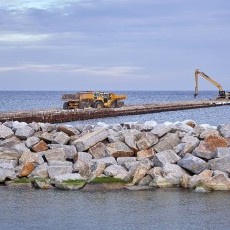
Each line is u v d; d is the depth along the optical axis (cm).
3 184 1966
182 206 1675
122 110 6284
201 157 1984
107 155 2095
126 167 1998
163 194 1817
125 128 2316
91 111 5738
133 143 2116
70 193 1844
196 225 1497
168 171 1920
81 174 1966
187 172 1952
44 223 1515
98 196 1798
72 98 6331
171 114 6931
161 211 1623
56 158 2058
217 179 1858
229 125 2194
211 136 2038
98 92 6425
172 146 2114
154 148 2112
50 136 2242
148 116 6438
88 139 2125
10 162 2073
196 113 7206
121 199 1761
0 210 1638
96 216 1578
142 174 1928
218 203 1706
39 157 2047
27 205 1691
